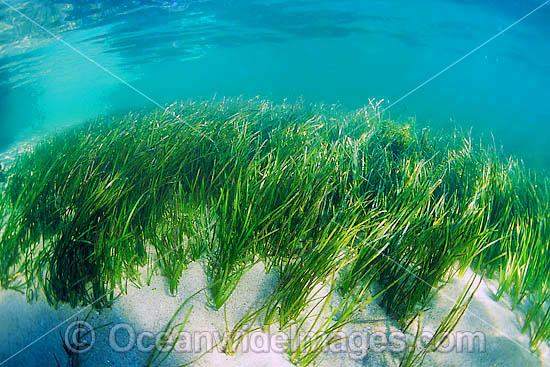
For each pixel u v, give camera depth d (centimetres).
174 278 257
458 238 262
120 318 237
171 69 2980
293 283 229
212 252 282
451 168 446
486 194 351
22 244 293
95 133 639
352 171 357
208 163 378
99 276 244
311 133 486
